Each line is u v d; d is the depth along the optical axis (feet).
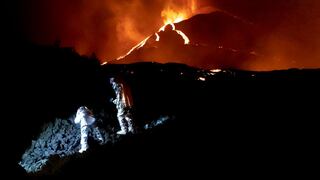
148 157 39.96
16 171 41.42
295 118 46.57
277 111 50.49
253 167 34.81
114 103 63.57
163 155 39.81
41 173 44.60
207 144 40.98
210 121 48.85
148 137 46.37
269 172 33.55
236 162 36.14
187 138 43.50
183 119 51.60
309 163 34.47
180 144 42.04
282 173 33.12
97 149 46.55
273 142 39.73
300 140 39.58
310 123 44.34
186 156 38.75
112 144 47.39
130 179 35.68
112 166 39.34
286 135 41.29
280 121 46.06
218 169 35.19
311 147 37.70
